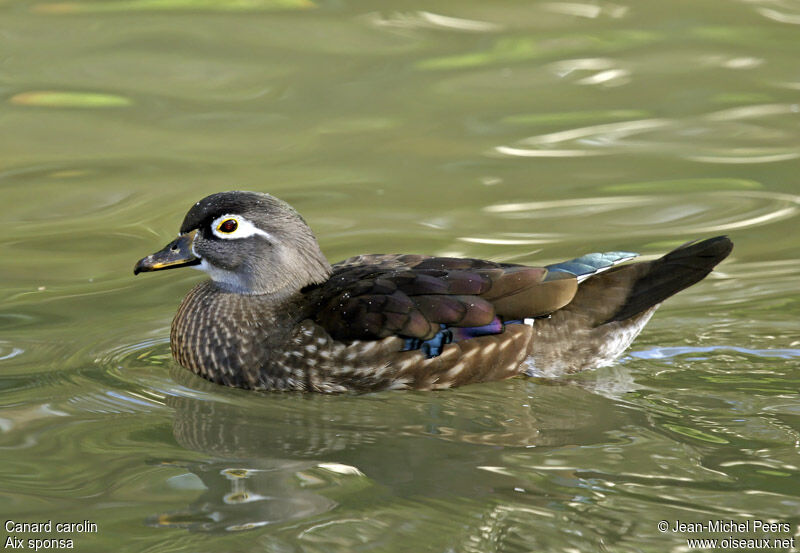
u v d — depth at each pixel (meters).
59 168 17.59
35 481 9.57
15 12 23.55
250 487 9.49
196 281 14.41
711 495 9.25
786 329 12.69
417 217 15.77
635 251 14.60
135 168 17.59
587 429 10.67
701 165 17.36
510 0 24.22
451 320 11.45
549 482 9.54
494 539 8.60
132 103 19.95
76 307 13.52
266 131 18.94
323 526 8.80
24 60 21.30
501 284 11.66
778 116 19.08
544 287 11.66
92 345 12.59
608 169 17.36
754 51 21.67
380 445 10.43
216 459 10.08
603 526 8.77
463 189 16.73
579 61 21.36
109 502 9.22
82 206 16.34
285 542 8.56
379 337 11.46
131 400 11.42
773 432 10.46
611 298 11.96
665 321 12.98
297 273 12.12
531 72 21.02
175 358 12.44
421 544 8.53
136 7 23.91
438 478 9.65
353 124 19.12
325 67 21.25
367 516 8.96
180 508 9.11
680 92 20.08
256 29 22.94
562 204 16.19
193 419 11.02
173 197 16.53
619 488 9.41
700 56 21.53
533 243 14.91
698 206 16.05
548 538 8.62
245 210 12.09
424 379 11.62
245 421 11.02
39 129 18.97
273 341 11.77
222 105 19.88
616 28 22.83
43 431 10.59
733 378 11.70
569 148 18.12
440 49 21.97
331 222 15.57
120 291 14.02
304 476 9.73
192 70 21.14
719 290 13.63
